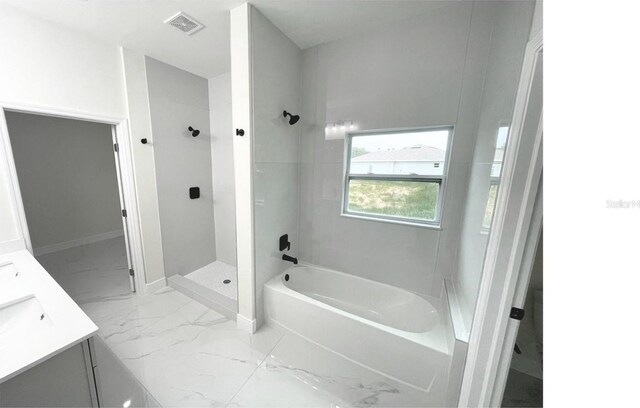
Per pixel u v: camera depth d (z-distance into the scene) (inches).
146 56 88.1
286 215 87.0
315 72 81.7
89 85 75.4
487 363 42.3
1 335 41.8
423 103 68.6
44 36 65.9
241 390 57.4
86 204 157.6
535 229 35.7
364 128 77.5
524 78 34.8
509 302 38.2
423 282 77.9
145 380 59.4
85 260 131.0
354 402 55.2
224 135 111.6
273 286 78.1
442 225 72.4
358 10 62.9
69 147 148.3
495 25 56.6
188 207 110.6
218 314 85.5
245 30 59.9
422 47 66.2
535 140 33.7
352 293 87.8
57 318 39.4
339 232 88.7
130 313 85.6
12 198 65.8
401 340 57.1
